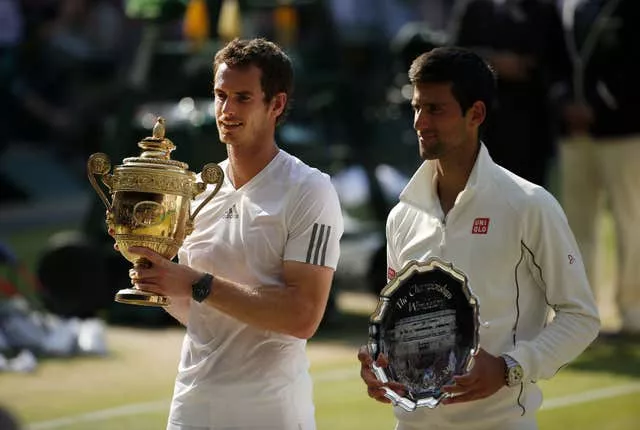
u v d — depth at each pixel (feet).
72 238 88.28
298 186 34.04
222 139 34.01
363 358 31.68
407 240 34.04
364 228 109.70
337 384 68.85
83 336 77.66
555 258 32.17
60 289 85.97
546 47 78.28
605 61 79.46
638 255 80.53
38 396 66.28
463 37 78.38
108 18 152.76
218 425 34.14
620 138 80.02
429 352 31.09
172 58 89.51
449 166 33.30
